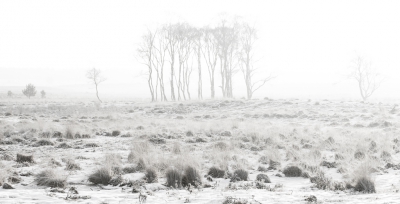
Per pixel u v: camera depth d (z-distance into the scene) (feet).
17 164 38.60
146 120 94.32
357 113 108.47
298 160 40.47
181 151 45.24
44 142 55.26
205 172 37.09
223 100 152.76
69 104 171.01
